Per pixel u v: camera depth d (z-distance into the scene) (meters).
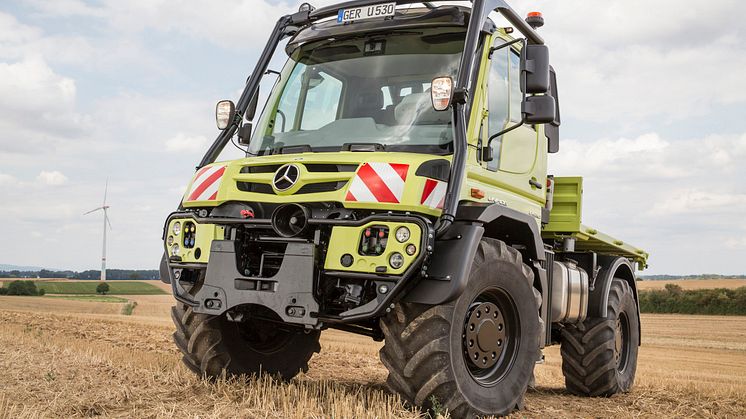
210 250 4.90
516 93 5.77
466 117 4.89
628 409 6.25
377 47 5.48
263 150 5.49
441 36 5.33
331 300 4.68
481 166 5.07
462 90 4.70
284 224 4.65
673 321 42.81
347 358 10.20
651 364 18.12
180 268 5.18
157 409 4.35
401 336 4.47
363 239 4.40
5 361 6.67
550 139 6.49
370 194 4.40
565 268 6.93
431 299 4.26
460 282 4.25
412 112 5.02
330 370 8.33
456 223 4.57
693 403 6.59
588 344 7.30
